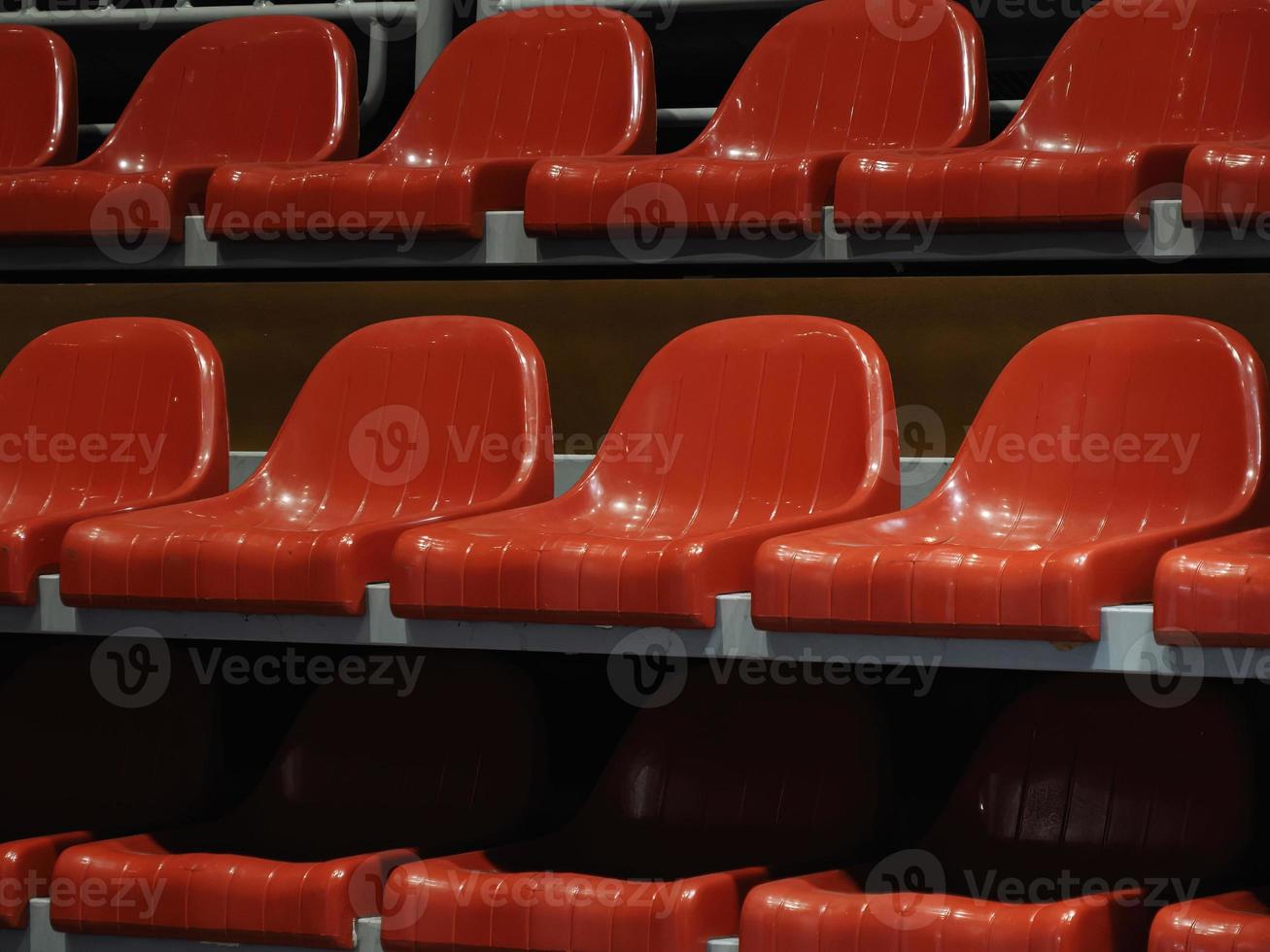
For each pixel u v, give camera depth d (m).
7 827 4.95
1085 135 5.17
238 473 5.37
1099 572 3.41
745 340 4.47
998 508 4.19
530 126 5.71
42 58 6.15
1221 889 3.79
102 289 5.71
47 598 4.27
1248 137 5.01
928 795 4.91
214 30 6.11
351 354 4.81
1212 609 3.24
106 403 4.98
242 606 4.03
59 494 4.95
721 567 3.73
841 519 4.02
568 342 5.29
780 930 3.51
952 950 3.37
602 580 3.72
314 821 4.66
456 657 4.81
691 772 4.39
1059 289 4.83
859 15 5.50
